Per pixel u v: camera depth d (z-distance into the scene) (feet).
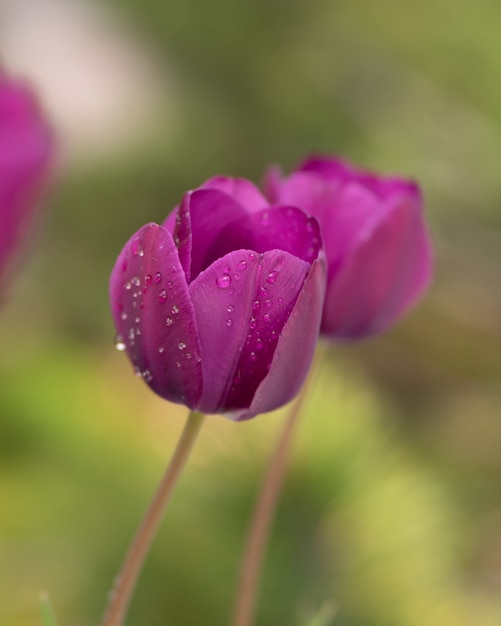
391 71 6.39
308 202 2.09
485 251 6.51
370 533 2.97
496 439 5.49
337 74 6.39
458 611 3.13
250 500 2.93
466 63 6.17
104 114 6.05
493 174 6.15
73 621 3.43
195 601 2.99
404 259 2.11
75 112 5.98
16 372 4.14
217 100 6.23
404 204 2.08
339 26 6.39
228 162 6.13
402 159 6.17
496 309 6.97
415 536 3.00
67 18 6.40
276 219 1.85
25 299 5.70
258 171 6.26
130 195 5.95
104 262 5.86
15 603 3.52
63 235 5.87
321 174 2.17
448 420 5.99
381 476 3.03
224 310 1.81
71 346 5.01
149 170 5.87
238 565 2.95
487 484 3.49
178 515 3.00
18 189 2.35
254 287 1.81
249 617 2.06
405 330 7.00
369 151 6.22
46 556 3.55
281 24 6.38
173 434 3.53
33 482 3.57
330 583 2.87
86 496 3.42
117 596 1.85
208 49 6.23
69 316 5.75
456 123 6.23
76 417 3.76
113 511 3.29
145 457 3.45
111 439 3.59
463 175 6.23
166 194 6.06
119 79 6.12
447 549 3.08
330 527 2.95
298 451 2.96
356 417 3.08
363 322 2.13
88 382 4.27
